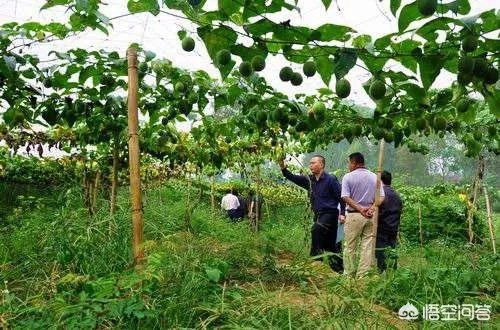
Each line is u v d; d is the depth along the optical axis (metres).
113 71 3.93
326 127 4.37
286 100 3.64
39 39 3.43
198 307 2.86
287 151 7.56
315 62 2.38
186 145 6.24
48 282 3.41
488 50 2.07
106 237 4.53
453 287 3.72
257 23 2.19
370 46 2.18
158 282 3.16
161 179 9.16
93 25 2.97
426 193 11.34
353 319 2.82
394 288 3.78
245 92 3.77
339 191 5.95
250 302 3.11
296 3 2.03
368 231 5.18
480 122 4.45
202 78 4.10
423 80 2.25
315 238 5.98
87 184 6.67
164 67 3.87
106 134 5.30
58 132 6.16
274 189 13.91
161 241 4.52
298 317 2.93
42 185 9.53
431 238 10.13
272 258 4.54
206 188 13.87
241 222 10.38
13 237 5.35
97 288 3.03
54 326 2.50
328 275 4.33
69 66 3.75
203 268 3.56
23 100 4.41
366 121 3.80
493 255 4.75
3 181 9.33
